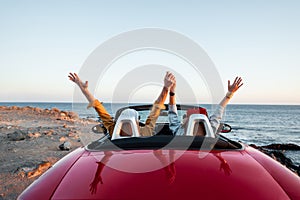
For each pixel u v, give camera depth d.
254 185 1.43
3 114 15.45
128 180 1.43
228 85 2.78
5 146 6.02
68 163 1.85
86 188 1.41
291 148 11.95
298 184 1.56
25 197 1.48
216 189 1.35
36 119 13.96
